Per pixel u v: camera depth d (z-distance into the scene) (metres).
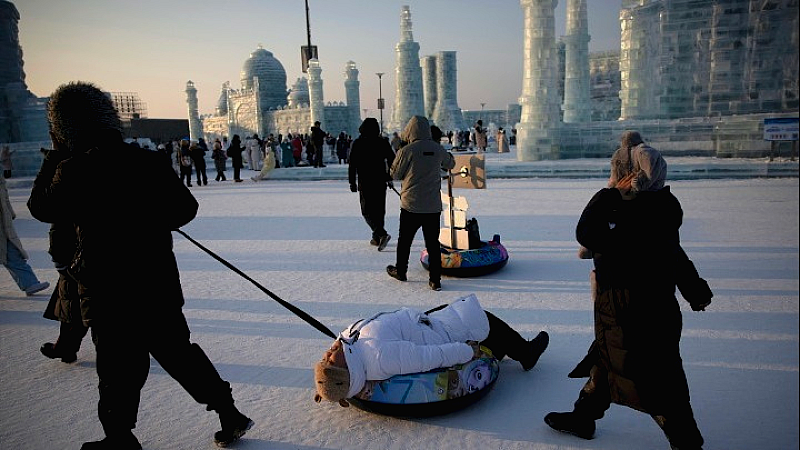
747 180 15.84
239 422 3.07
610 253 2.58
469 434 3.15
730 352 4.11
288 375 4.08
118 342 2.70
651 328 2.52
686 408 2.57
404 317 3.44
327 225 11.05
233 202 15.67
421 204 5.94
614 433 3.12
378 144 8.23
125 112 49.00
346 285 6.49
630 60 25.48
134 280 2.68
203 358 2.99
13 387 4.05
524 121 24.84
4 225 6.34
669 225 2.53
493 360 3.58
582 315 5.11
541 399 3.54
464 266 6.46
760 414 3.19
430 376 3.23
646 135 23.20
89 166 2.62
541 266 6.98
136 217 2.70
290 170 23.59
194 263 8.07
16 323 5.60
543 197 13.77
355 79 60.62
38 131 33.94
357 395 3.26
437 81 66.31
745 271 6.36
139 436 3.26
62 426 3.45
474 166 6.64
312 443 3.11
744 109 23.30
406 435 3.17
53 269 8.16
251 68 64.94
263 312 5.61
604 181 17.34
